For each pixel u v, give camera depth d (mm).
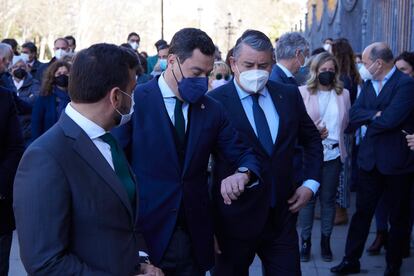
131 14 60688
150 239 3053
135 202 2402
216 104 3180
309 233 5668
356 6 14117
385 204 5457
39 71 9078
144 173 3059
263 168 3406
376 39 11148
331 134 5531
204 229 3117
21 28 42156
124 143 3049
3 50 4879
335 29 17875
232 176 3043
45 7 42156
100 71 2189
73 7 46469
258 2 58344
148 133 3045
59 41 10086
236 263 3479
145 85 3119
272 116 3502
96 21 52656
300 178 4043
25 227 2051
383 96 4820
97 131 2250
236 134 3227
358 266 5234
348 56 6980
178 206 3031
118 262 2227
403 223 4926
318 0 23703
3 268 3953
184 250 3064
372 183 4977
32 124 5828
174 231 3053
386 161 4789
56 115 5766
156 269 2490
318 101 5516
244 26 57500
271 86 3562
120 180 2289
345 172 6672
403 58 5578
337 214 6848
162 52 9102
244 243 3420
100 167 2186
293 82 5051
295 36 5039
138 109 3066
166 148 3031
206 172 3162
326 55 5539
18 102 6414
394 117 4648
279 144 3453
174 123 3066
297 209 3545
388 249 4988
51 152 2098
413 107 4676
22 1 40625
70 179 2119
